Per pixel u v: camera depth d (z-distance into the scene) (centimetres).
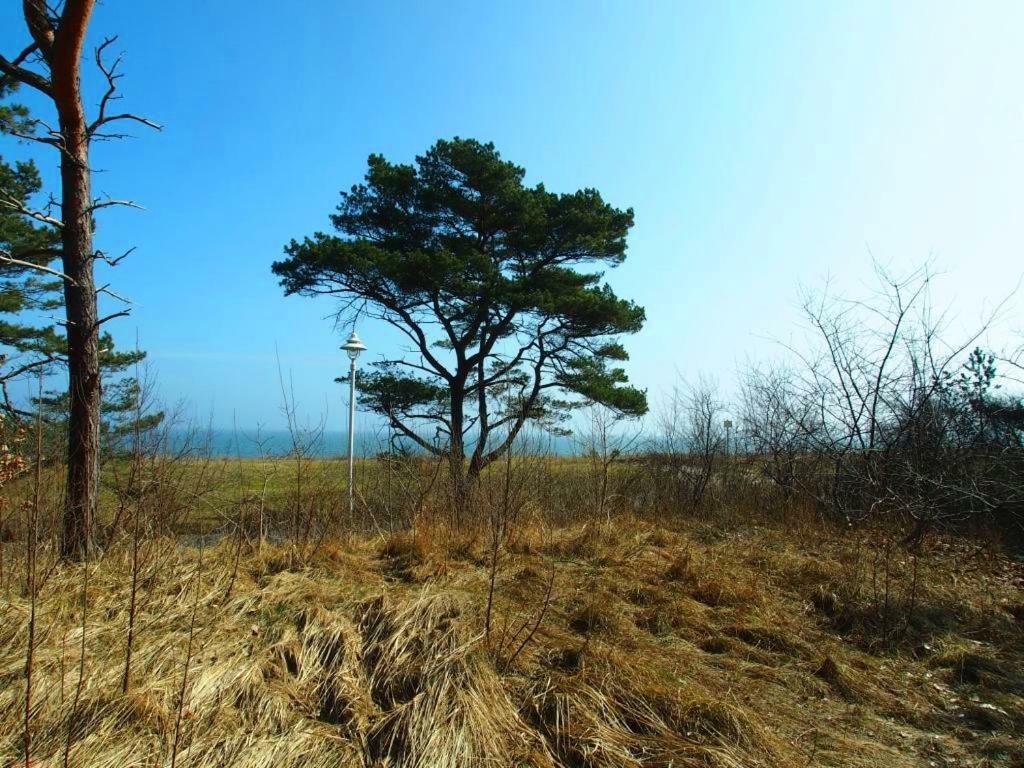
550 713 350
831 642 511
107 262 616
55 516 570
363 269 1274
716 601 580
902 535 863
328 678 378
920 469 874
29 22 595
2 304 1188
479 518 775
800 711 398
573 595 553
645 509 1098
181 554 589
